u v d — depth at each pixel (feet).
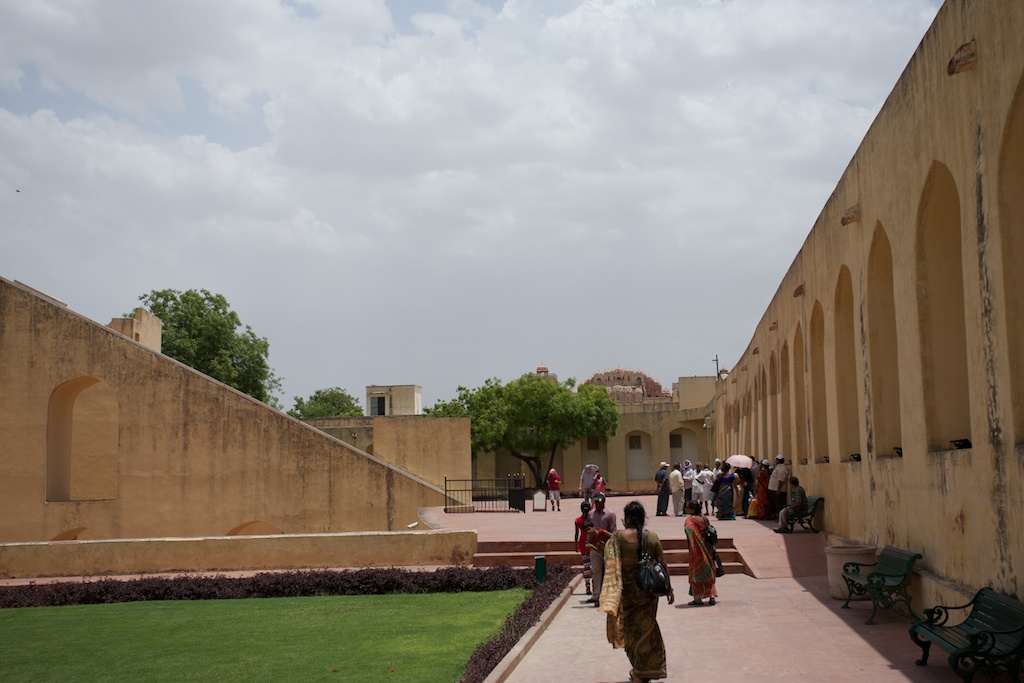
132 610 47.55
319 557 59.36
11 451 82.17
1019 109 27.40
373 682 30.48
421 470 113.70
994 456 29.81
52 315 83.97
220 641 38.70
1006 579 28.96
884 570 39.68
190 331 162.50
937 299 37.35
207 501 84.02
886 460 43.29
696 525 43.80
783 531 60.18
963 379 37.11
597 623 39.75
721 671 30.12
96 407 97.91
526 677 30.42
